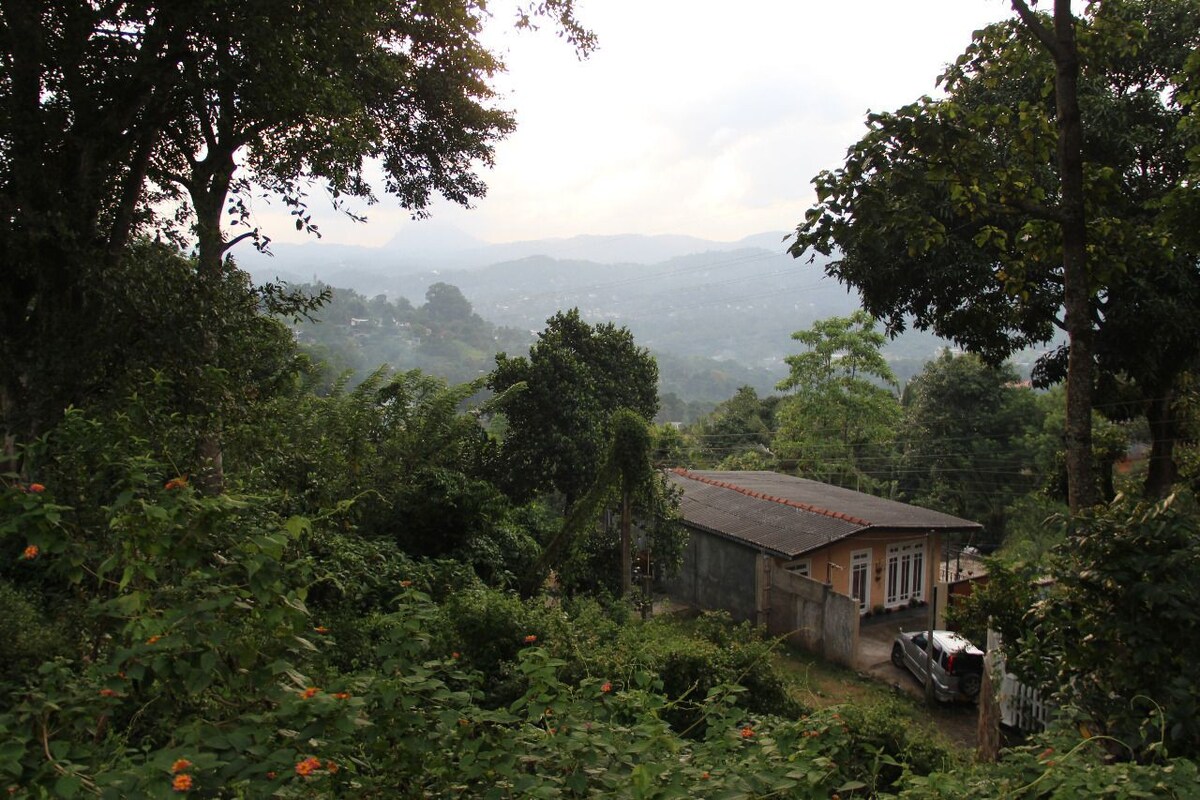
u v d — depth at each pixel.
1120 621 4.28
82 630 4.26
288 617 2.89
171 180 11.66
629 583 14.59
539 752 3.02
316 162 11.12
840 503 20.83
